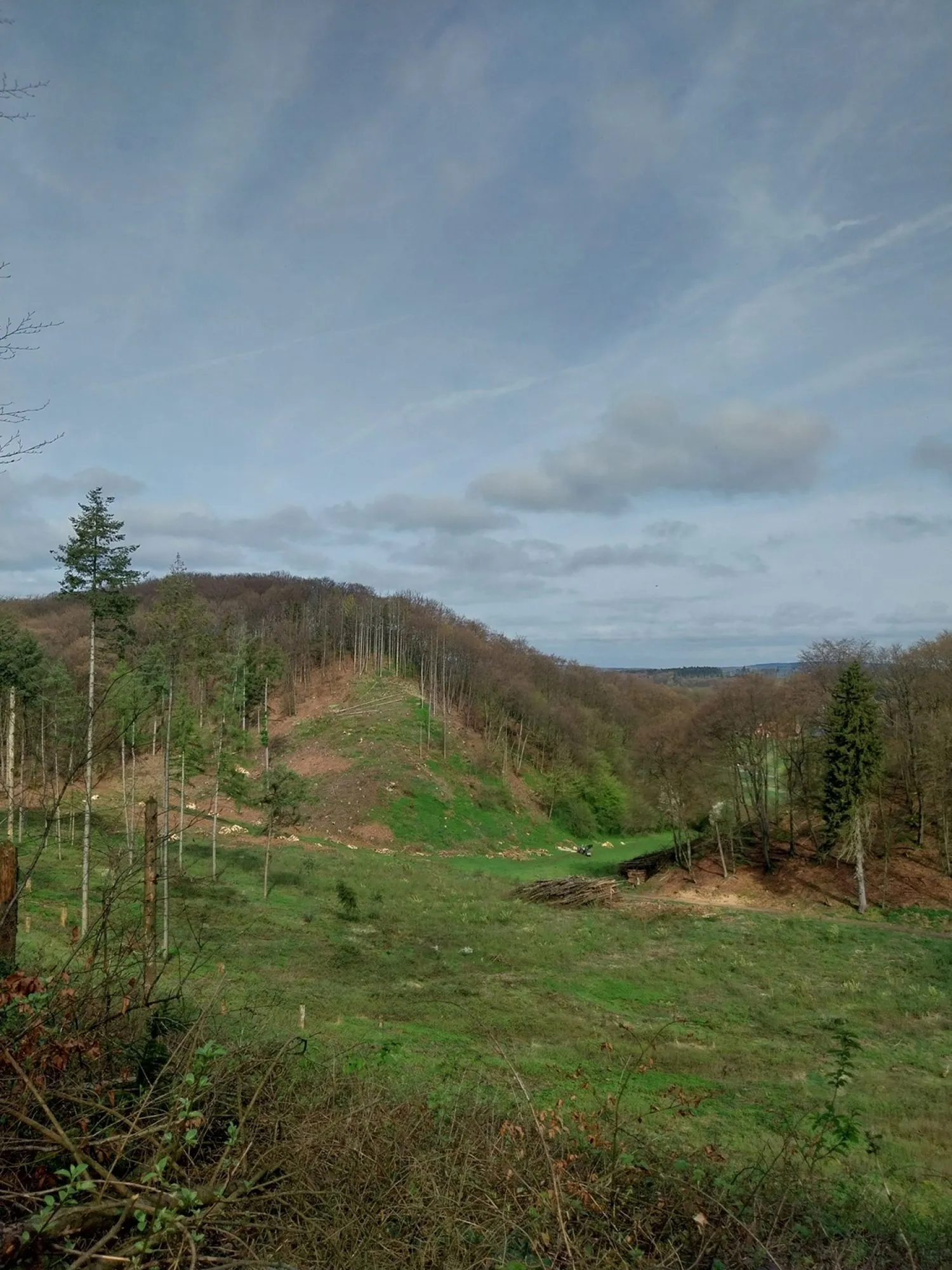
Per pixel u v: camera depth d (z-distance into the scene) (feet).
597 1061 56.59
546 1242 14.47
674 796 178.40
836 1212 20.62
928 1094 55.67
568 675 397.80
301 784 132.57
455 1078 31.58
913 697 164.96
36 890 91.97
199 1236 12.13
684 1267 15.16
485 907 136.77
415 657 360.48
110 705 65.77
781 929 123.75
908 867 148.36
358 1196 15.03
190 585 85.35
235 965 70.44
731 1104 48.08
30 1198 12.36
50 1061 15.21
